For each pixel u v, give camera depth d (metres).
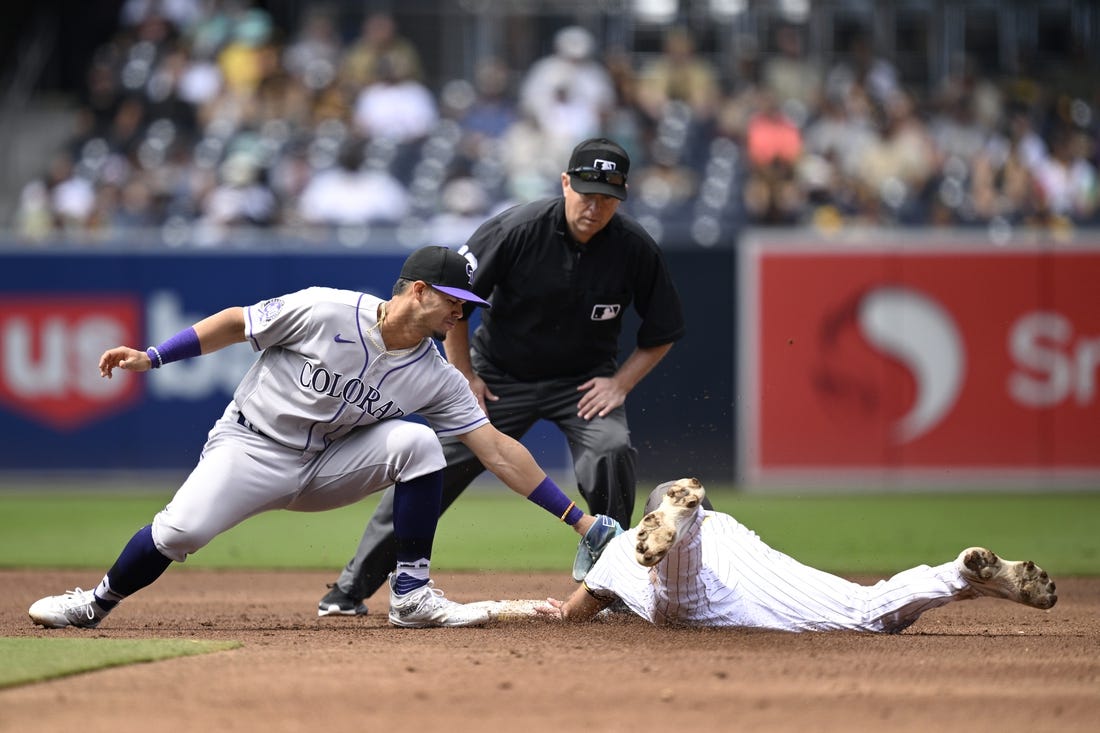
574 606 19.34
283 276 48.28
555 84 62.81
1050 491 47.81
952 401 47.91
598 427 21.73
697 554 17.33
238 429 18.86
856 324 47.84
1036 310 47.72
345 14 67.44
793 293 47.81
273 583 28.36
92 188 59.72
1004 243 47.62
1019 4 65.56
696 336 47.69
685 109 62.94
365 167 59.31
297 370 18.44
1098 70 65.19
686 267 47.88
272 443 18.75
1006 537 36.22
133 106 63.25
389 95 62.75
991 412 47.88
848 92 62.62
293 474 18.84
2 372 48.72
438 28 66.19
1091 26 65.44
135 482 48.41
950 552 33.16
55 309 48.59
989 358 47.84
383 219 56.72
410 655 16.64
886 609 17.91
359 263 48.28
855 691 14.48
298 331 18.31
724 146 60.66
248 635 18.91
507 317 21.83
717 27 65.75
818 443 47.84
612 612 20.19
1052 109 63.41
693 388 47.59
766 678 15.12
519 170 59.34
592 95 62.56
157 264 48.47
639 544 16.20
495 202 57.34
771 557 18.48
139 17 68.62
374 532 21.64
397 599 19.61
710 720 13.12
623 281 21.58
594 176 20.41
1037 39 65.75
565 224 21.16
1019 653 17.05
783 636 17.89
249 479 18.64
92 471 48.53
